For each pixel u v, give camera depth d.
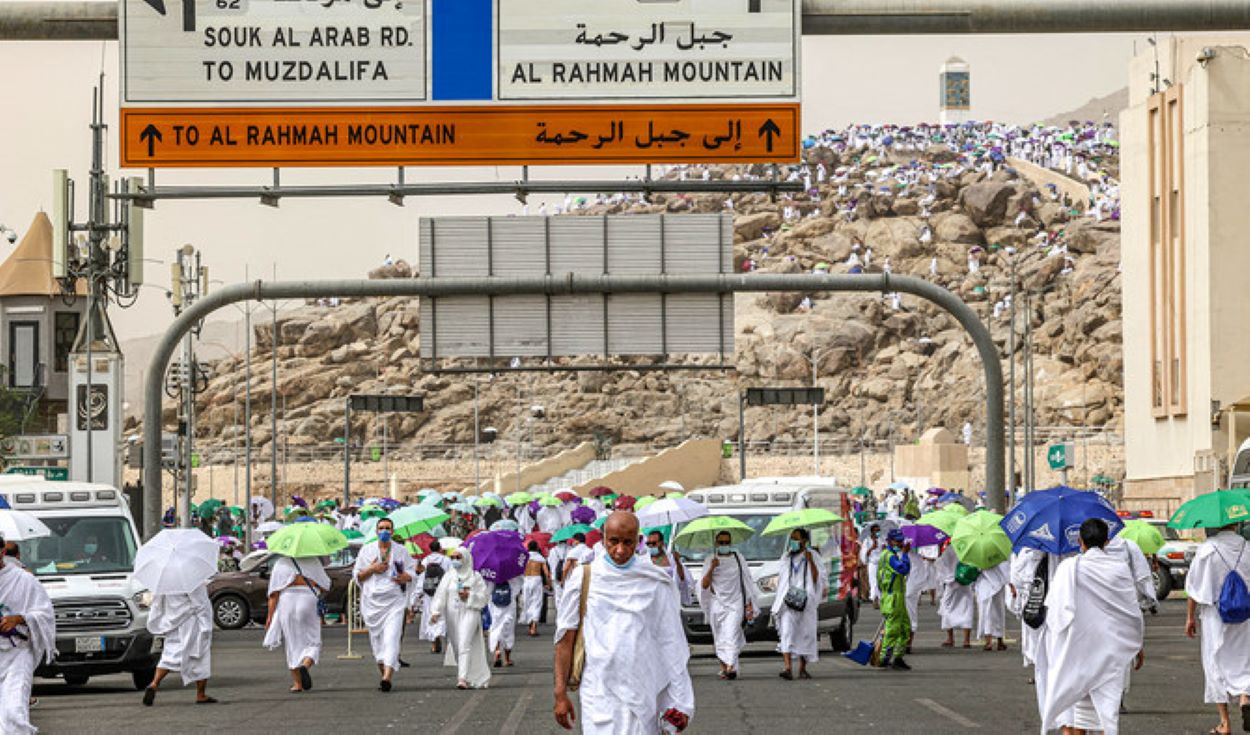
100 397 61.47
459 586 23.06
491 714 19.39
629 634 10.46
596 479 120.12
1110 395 176.00
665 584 10.62
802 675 23.88
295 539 22.66
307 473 151.62
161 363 32.38
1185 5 18.81
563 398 197.12
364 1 23.00
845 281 32.91
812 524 23.64
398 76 23.00
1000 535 28.08
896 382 199.25
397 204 25.12
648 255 33.75
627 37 22.92
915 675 23.95
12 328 86.88
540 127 22.97
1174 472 62.28
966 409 185.62
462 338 33.72
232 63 23.00
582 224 33.78
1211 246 58.75
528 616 34.69
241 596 39.88
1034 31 19.28
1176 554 44.69
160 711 20.41
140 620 23.59
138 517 50.84
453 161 22.97
